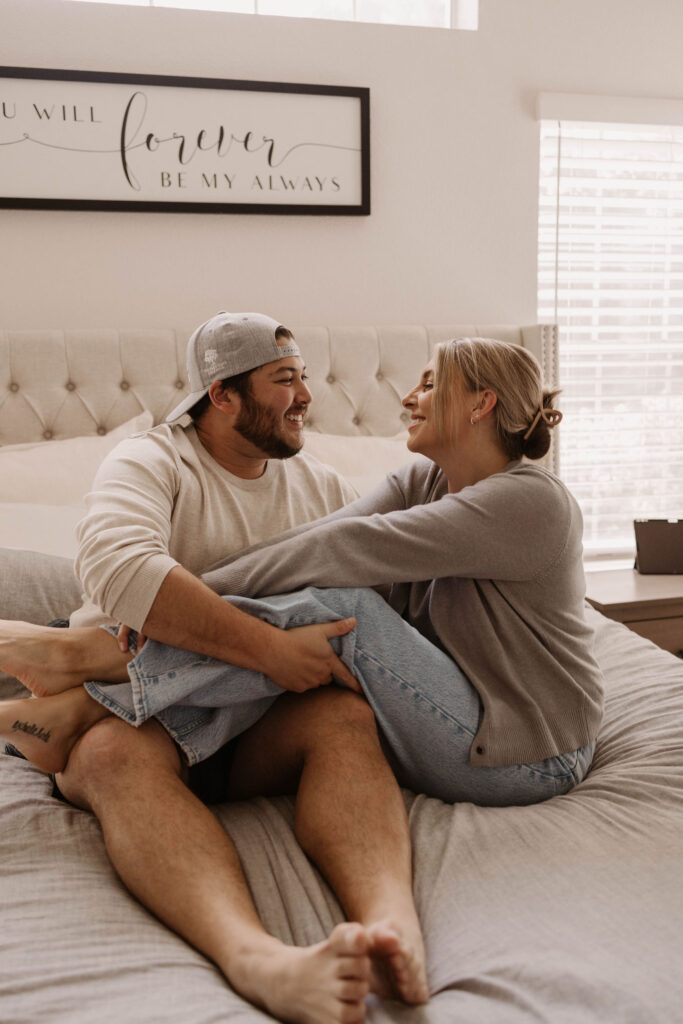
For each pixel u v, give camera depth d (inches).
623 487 117.0
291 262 99.3
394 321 103.7
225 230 96.7
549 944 34.4
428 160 102.0
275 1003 32.2
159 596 45.1
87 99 90.0
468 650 50.9
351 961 30.5
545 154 107.4
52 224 91.9
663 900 37.0
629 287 113.0
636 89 106.8
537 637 51.2
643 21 105.7
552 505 50.8
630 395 115.3
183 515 55.0
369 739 44.6
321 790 41.6
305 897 38.5
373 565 49.2
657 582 100.4
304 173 97.3
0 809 44.5
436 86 101.0
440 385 54.4
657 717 56.3
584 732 49.9
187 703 46.0
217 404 56.1
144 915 38.1
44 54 88.9
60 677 46.5
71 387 91.0
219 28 93.4
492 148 103.8
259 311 99.1
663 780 48.0
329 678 47.2
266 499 59.4
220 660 45.9
